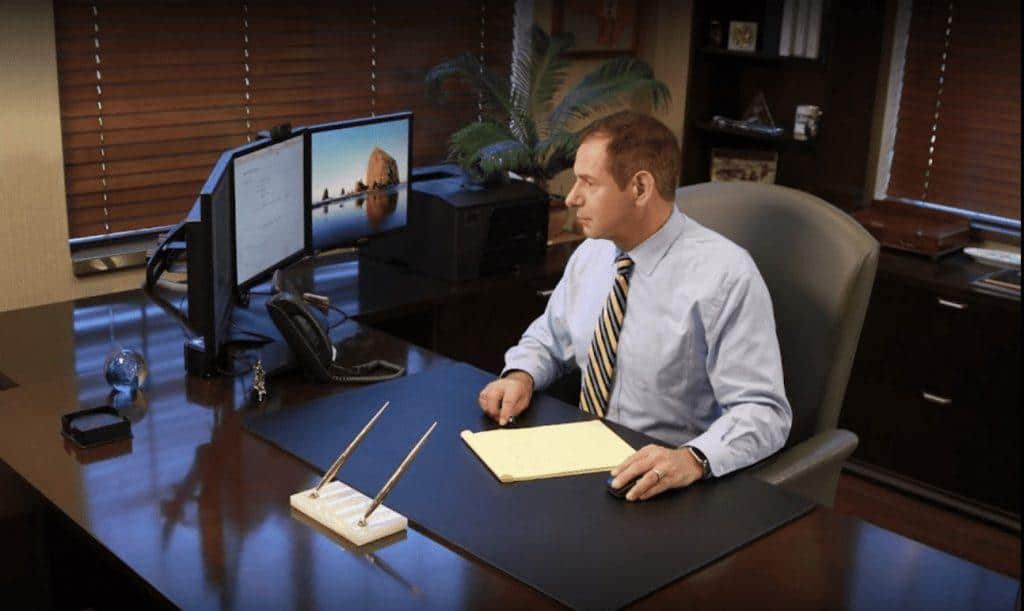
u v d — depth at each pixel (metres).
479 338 3.30
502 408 2.13
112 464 1.91
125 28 3.07
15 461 1.91
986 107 3.81
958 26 3.81
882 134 4.05
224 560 1.61
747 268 2.17
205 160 3.35
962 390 3.48
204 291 2.23
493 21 4.01
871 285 2.27
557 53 3.88
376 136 3.09
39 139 2.92
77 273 3.04
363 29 3.63
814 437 2.23
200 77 3.27
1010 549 3.33
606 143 2.14
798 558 1.66
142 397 2.21
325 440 2.01
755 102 4.19
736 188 2.46
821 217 2.32
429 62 3.86
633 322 2.26
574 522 1.73
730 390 2.12
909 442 3.64
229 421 2.10
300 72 3.50
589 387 2.30
